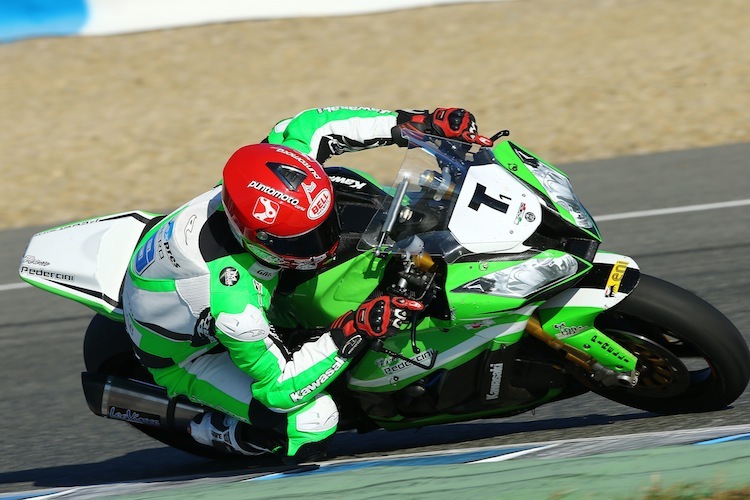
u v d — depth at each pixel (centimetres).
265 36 4841
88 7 4925
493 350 1423
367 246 1382
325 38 4806
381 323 1330
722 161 3078
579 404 1712
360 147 1555
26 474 1725
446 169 1427
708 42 4403
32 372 2173
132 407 1609
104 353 1670
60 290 1608
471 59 4472
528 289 1341
